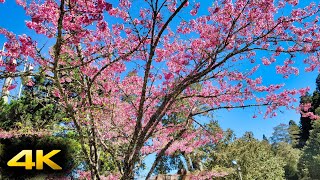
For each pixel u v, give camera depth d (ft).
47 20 18.03
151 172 25.71
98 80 28.45
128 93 32.37
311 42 23.89
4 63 18.42
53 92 27.35
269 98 30.68
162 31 20.20
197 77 22.33
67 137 42.04
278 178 82.58
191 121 30.68
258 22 25.40
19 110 42.45
